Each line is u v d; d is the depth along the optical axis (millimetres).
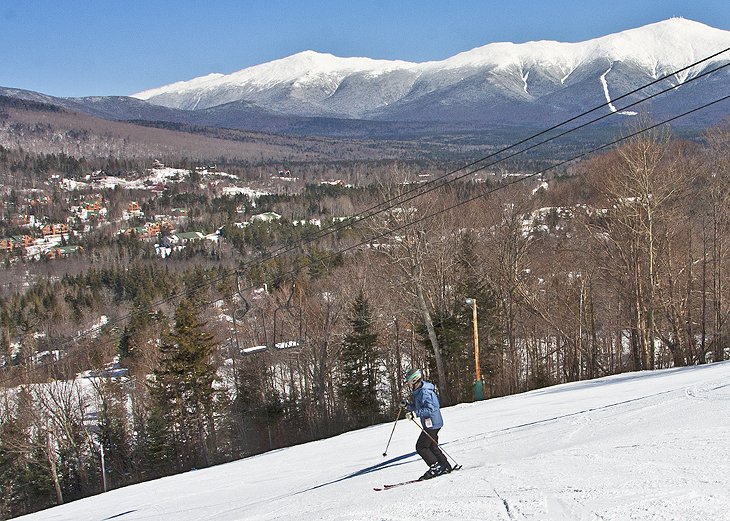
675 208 36562
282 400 52969
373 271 47125
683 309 38094
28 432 50812
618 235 37312
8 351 65938
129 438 52375
